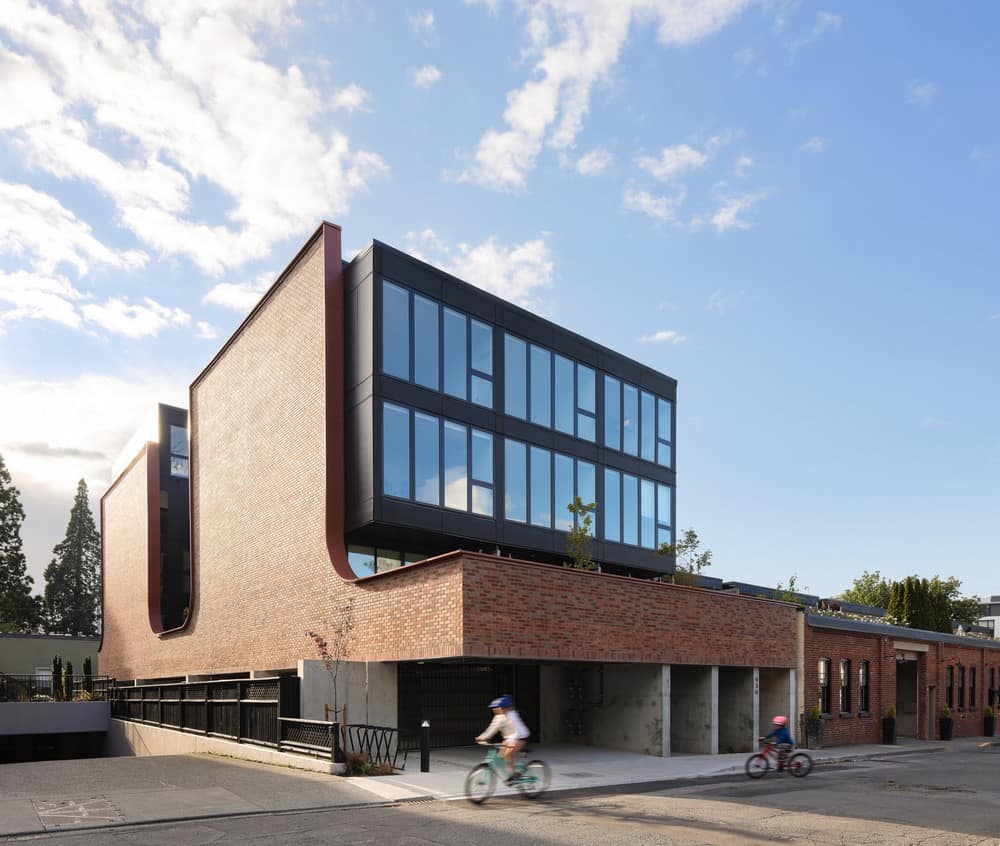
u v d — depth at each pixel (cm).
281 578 2392
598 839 1027
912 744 3195
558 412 2662
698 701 2383
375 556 2323
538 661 2222
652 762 2047
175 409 3941
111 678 3650
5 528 6300
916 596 4759
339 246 2325
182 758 1936
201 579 3025
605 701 2370
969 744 3356
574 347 2766
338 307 2273
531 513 2502
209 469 3022
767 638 2588
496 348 2475
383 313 2159
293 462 2370
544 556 2606
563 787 1570
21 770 1648
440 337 2306
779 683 2681
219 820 1155
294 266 2456
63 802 1259
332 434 2195
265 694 1895
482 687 2350
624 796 1443
